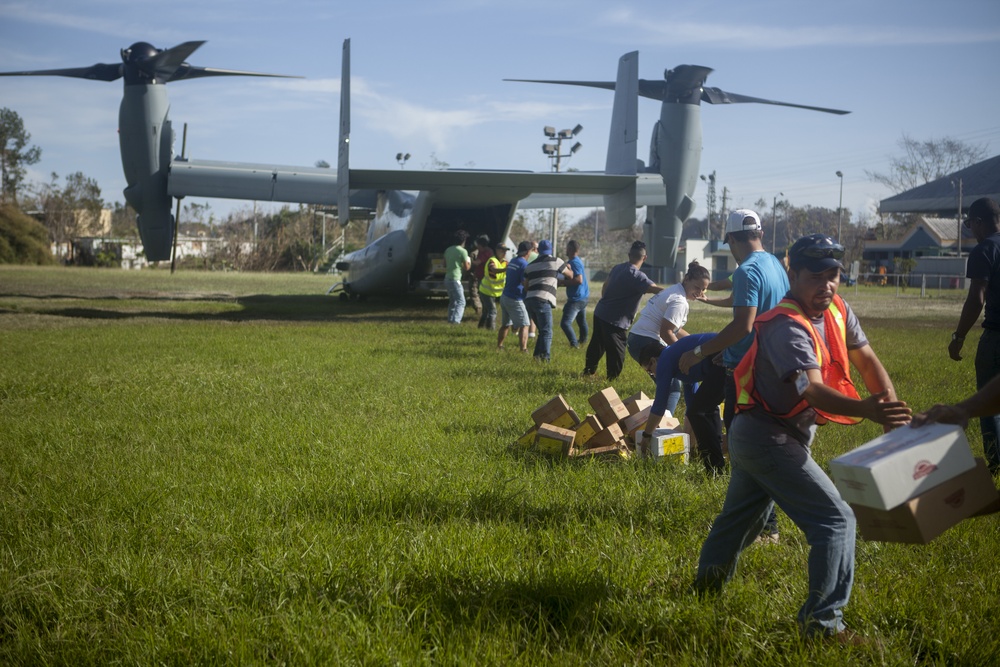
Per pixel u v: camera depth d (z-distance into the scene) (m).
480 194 21.64
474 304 23.00
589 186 20.55
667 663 3.22
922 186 78.62
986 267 6.15
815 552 3.31
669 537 4.65
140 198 25.83
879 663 3.14
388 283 25.48
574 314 14.48
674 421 7.02
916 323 24.08
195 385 10.13
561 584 3.83
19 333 16.30
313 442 6.94
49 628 3.53
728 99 24.36
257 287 40.53
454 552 4.18
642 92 24.19
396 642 3.30
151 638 3.32
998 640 3.32
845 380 3.41
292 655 3.21
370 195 28.89
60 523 4.76
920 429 2.88
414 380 10.71
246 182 26.17
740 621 3.45
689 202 24.33
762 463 3.39
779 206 111.88
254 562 4.07
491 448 6.79
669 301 7.41
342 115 19.44
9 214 68.06
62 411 8.35
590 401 7.11
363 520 4.83
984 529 4.69
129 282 42.84
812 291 3.31
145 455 6.45
